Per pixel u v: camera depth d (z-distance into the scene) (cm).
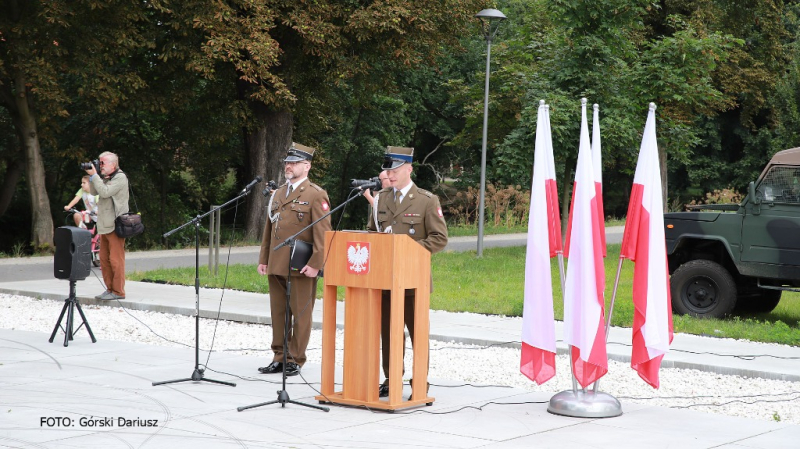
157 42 2652
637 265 745
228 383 802
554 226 750
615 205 5034
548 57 2309
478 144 4622
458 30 2923
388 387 758
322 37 2530
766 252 1302
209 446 595
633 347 751
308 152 860
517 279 1752
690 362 980
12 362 895
